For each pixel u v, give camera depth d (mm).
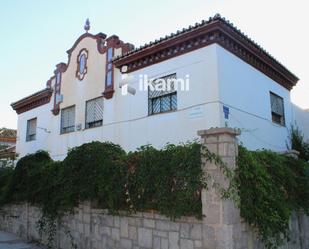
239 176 5660
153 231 6434
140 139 11914
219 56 10141
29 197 11211
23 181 11852
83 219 8453
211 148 5645
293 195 7531
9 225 12992
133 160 7008
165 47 11336
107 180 7512
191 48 10711
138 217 6820
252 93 11773
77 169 8672
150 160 6555
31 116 19062
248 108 11328
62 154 15758
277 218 5926
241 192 5625
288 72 14398
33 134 18844
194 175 5695
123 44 13305
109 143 8461
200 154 5746
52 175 9875
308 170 8336
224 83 10141
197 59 10508
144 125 11867
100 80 14195
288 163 7934
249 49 11461
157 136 11344
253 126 11477
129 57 12578
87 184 8156
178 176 5914
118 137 12852
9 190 12617
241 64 11289
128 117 12578
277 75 13969
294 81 15297
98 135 13820
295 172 7996
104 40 14492
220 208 5340
